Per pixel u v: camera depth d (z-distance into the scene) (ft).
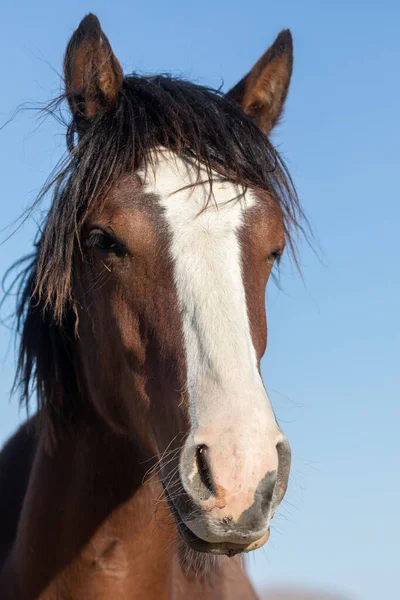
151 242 10.00
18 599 11.57
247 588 14.56
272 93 12.70
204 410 9.05
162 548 11.51
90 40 11.39
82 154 11.00
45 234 11.17
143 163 10.44
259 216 10.46
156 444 10.18
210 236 9.93
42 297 11.89
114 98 11.34
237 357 9.23
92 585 11.23
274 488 8.74
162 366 9.82
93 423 11.49
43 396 11.78
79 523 11.28
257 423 8.80
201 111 10.94
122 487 11.25
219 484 8.58
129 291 10.19
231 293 9.61
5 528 12.47
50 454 11.60
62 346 11.73
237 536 8.61
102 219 10.34
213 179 10.40
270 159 11.25
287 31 12.53
